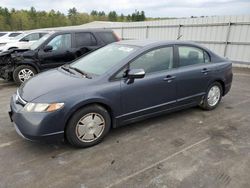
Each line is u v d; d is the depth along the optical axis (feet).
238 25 35.45
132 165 9.64
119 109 11.37
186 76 13.53
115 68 11.27
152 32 50.47
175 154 10.47
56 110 9.68
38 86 10.82
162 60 12.76
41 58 22.38
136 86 11.61
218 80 15.58
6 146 10.96
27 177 8.84
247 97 19.15
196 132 12.64
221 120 14.28
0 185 8.38
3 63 22.11
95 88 10.55
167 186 8.44
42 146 11.00
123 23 58.44
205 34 40.32
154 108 12.66
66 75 11.87
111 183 8.57
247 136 12.25
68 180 8.70
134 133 12.41
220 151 10.75
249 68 34.63
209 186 8.45
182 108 14.20
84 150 10.73
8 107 16.25
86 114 10.53
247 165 9.70
